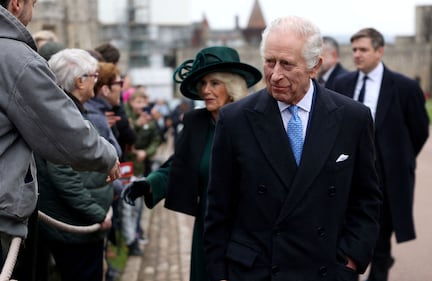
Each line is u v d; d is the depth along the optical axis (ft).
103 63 16.62
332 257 9.32
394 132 18.17
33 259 9.03
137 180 12.21
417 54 231.30
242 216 9.57
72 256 13.09
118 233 23.45
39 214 10.87
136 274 20.70
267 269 9.30
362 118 9.54
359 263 9.52
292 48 8.84
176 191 12.17
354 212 9.84
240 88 12.20
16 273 8.98
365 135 9.58
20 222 8.09
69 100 8.18
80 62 13.10
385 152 18.01
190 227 29.27
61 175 12.41
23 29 7.98
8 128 7.88
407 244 24.38
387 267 18.31
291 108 9.41
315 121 9.34
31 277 9.07
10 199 7.82
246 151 9.39
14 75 7.68
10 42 7.81
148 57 231.09
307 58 8.93
